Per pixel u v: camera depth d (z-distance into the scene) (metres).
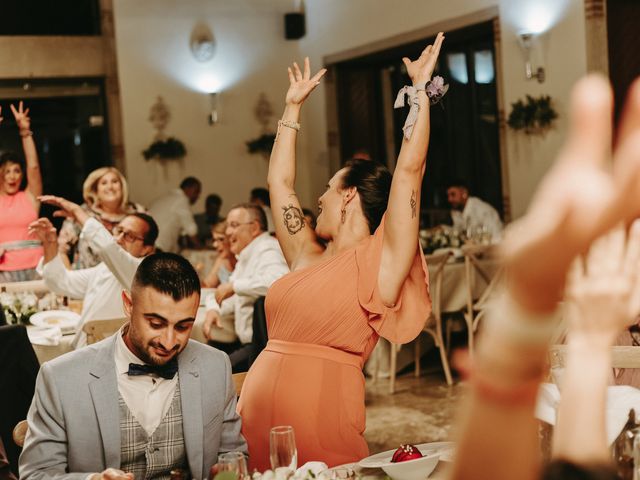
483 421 0.31
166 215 9.06
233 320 5.03
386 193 2.60
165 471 2.28
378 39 10.66
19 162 6.49
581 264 0.30
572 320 0.33
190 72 11.78
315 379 2.45
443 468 2.08
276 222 2.80
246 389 2.58
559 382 1.83
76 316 4.72
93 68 11.24
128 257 3.89
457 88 10.31
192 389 2.31
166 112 11.64
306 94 2.88
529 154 8.66
